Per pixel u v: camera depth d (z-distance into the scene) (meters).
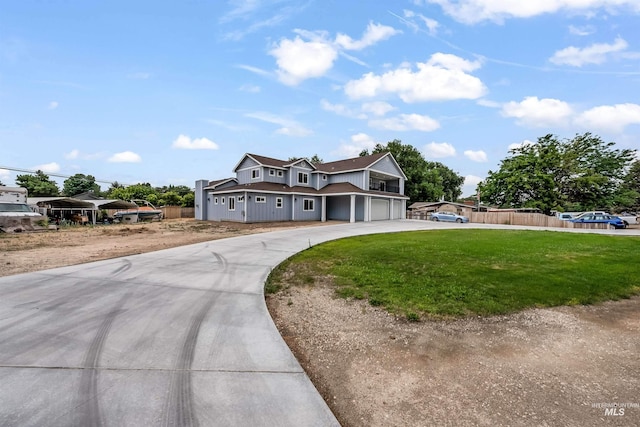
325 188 27.19
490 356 3.06
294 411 2.15
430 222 25.19
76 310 4.18
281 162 27.30
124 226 20.88
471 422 2.07
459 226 20.83
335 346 3.33
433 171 44.88
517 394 2.40
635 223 27.58
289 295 5.24
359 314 4.27
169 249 9.83
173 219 30.11
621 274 6.05
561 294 4.88
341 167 28.45
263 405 2.21
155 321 3.84
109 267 7.05
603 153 31.03
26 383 2.40
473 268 6.58
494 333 3.61
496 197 34.75
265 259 8.16
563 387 2.50
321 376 2.72
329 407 2.26
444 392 2.45
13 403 2.14
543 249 9.13
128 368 2.68
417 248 9.43
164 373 2.61
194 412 2.09
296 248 10.05
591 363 2.92
